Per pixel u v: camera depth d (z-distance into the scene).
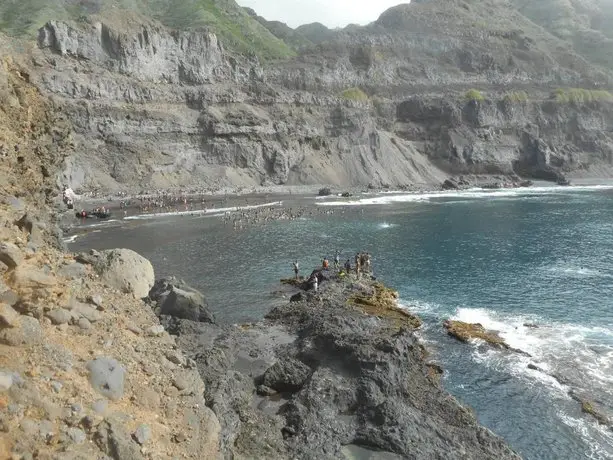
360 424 26.41
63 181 121.19
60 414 13.16
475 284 59.78
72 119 134.88
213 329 38.34
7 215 19.72
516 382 34.66
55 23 140.62
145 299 39.94
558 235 91.88
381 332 37.81
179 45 169.12
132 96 149.75
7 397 12.52
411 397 29.48
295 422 25.56
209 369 28.89
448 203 138.75
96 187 130.12
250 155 167.62
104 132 140.62
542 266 68.81
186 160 156.38
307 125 188.50
